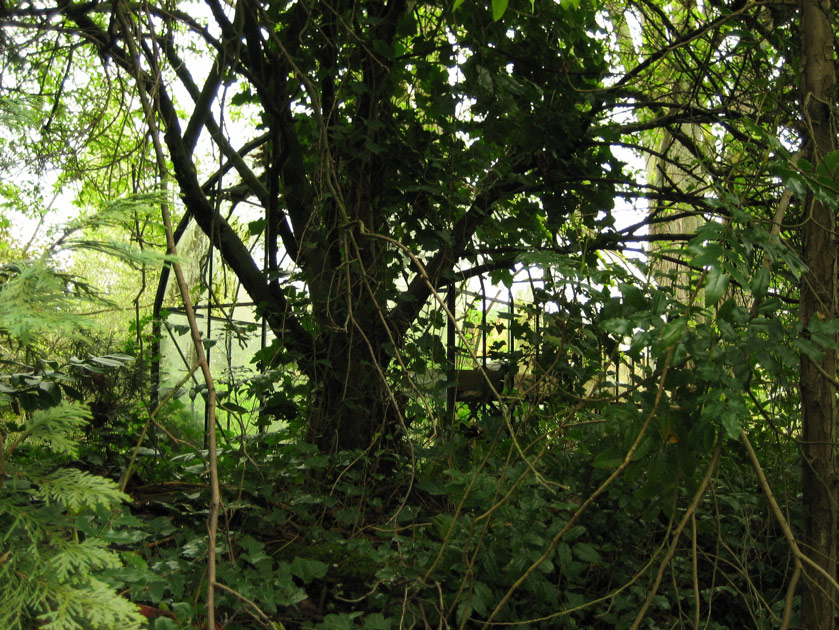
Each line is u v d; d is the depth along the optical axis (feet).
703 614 8.88
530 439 10.19
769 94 10.30
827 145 7.47
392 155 12.55
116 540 5.46
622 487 9.41
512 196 13.26
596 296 9.34
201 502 10.15
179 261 3.76
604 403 8.48
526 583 7.60
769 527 9.77
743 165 10.98
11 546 3.46
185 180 11.80
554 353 11.06
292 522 10.27
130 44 6.93
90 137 10.45
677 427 6.29
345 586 9.02
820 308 7.36
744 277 5.34
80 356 12.10
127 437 12.16
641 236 12.59
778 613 8.65
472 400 12.92
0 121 4.00
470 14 11.96
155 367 13.37
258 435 11.82
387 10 12.81
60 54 12.10
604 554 9.46
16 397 9.20
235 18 10.92
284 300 12.90
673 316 6.50
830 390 7.50
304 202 12.87
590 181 13.48
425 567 8.09
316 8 12.01
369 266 12.52
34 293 3.34
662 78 15.02
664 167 13.91
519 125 12.44
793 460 10.25
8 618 3.19
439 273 12.94
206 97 11.91
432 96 12.42
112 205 3.85
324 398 12.65
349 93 13.09
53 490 3.57
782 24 10.69
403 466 12.03
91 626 3.40
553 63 12.84
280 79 12.03
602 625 8.77
